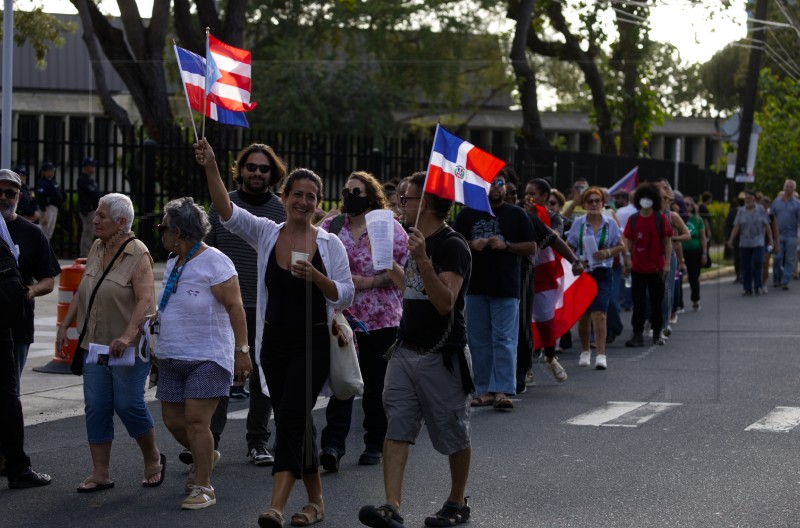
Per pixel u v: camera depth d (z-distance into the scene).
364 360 8.91
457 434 7.06
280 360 7.12
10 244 7.99
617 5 38.78
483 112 63.38
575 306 12.97
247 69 8.06
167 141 27.50
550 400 11.85
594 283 12.98
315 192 7.17
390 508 6.71
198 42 29.70
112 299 7.88
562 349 15.73
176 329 7.55
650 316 17.67
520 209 11.18
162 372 7.68
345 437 8.73
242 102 8.01
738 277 28.41
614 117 41.09
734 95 49.16
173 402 7.71
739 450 9.38
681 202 21.78
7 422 8.05
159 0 29.47
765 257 25.94
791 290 26.38
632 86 40.75
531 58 66.94
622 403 11.66
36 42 33.06
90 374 7.99
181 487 8.15
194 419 7.57
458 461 7.15
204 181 25.50
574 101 69.94
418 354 6.97
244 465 8.84
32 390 11.92
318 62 55.91
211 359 7.55
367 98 55.81
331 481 8.34
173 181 25.69
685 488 8.09
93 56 28.59
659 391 12.41
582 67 40.25
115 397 7.95
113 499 7.80
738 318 20.19
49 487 8.15
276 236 7.21
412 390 6.99
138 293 7.85
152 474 8.18
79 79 49.91
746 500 7.75
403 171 26.78
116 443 9.64
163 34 29.64
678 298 19.16
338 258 7.21
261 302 7.31
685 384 12.91
